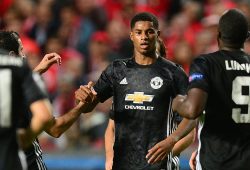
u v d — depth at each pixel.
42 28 47.56
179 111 19.66
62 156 34.41
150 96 21.81
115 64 22.30
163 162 21.77
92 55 44.12
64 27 47.47
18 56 20.61
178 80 21.89
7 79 17.59
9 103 17.55
